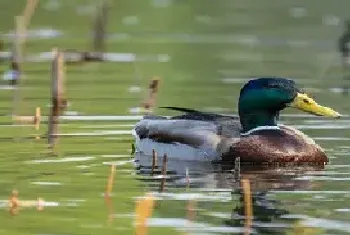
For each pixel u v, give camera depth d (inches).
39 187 494.3
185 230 417.1
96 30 1071.0
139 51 1024.9
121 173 532.7
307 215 442.9
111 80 860.0
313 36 1129.4
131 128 650.8
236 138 582.9
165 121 598.9
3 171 527.8
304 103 599.2
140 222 426.3
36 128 646.5
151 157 584.1
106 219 432.8
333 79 869.2
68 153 573.9
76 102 748.0
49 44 1047.0
